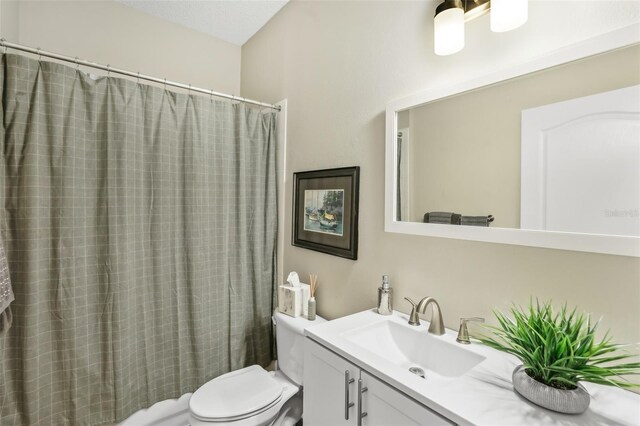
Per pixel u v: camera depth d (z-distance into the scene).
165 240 1.69
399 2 1.34
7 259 1.33
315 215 1.78
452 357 1.04
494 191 1.01
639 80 0.75
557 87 0.88
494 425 0.65
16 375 1.34
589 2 0.84
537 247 0.93
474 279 1.09
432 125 1.19
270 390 1.54
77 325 1.45
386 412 0.86
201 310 1.79
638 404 0.73
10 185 1.34
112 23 2.07
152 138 1.66
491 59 1.04
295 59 1.98
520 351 0.78
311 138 1.84
